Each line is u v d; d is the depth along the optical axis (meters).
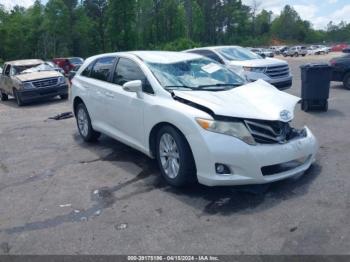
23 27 73.44
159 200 4.59
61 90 14.39
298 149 4.62
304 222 3.90
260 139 4.39
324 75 9.12
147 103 5.18
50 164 6.22
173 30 82.62
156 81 5.25
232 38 111.12
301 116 8.91
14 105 14.59
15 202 4.79
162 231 3.88
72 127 9.00
